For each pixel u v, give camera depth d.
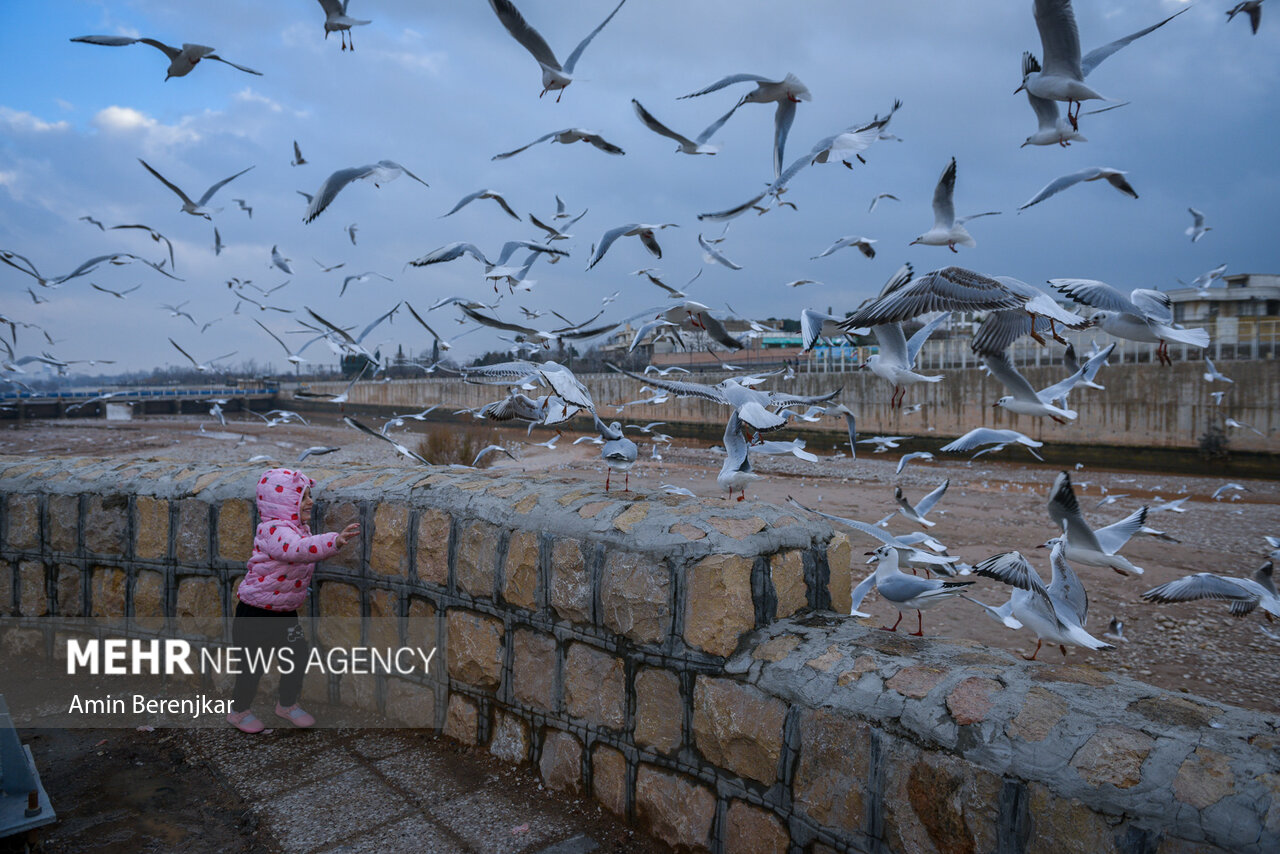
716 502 4.17
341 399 10.21
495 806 3.79
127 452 39.81
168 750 4.43
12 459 6.70
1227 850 1.99
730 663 3.28
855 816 2.78
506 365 4.61
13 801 3.03
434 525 4.53
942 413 38.16
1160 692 2.62
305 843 3.51
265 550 4.58
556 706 3.93
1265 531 19.11
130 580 5.49
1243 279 37.81
